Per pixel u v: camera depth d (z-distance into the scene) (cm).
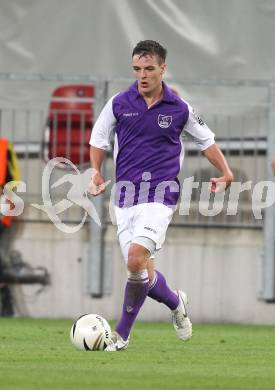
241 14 4456
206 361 2698
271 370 2486
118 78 4412
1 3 4534
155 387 2089
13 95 4509
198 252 4403
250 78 4462
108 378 2217
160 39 4484
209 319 4403
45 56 4534
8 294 4466
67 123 4466
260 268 4378
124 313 2817
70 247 4450
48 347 3008
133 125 2819
